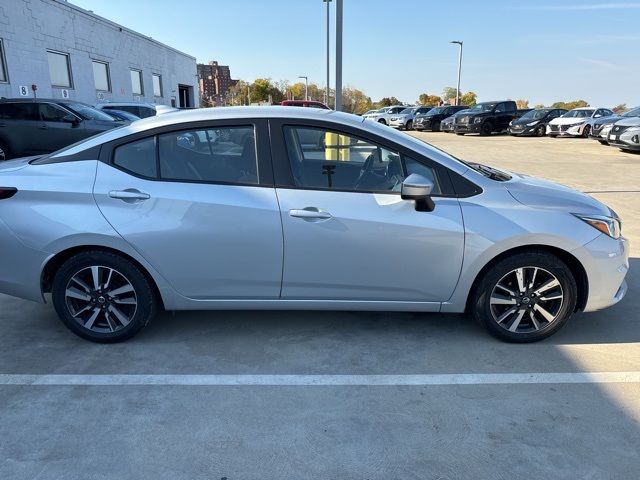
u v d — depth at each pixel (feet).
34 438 8.55
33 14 52.65
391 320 13.01
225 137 11.07
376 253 10.96
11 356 11.25
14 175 11.20
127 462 8.01
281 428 8.84
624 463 7.97
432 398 9.70
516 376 10.43
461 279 11.21
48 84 55.67
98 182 10.99
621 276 11.41
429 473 7.79
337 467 7.92
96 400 9.62
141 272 11.32
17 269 11.20
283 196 10.85
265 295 11.40
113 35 72.59
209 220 10.80
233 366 10.86
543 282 11.35
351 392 9.91
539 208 11.07
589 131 76.64
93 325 11.69
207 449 8.31
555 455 8.14
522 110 93.15
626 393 9.81
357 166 11.15
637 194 29.73
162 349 11.57
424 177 10.59
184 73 108.99
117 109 55.62
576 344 11.75
